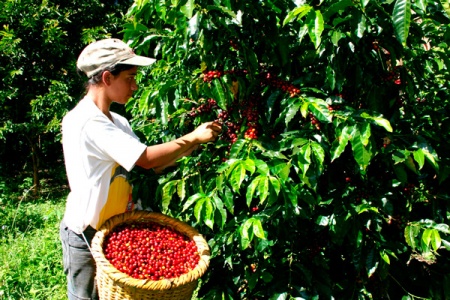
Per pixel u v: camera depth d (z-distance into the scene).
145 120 3.38
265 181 2.06
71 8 8.37
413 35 2.49
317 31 2.05
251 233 2.22
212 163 2.72
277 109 2.61
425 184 2.90
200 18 2.12
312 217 2.60
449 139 2.81
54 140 8.55
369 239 2.56
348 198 2.50
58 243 5.21
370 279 2.85
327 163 2.54
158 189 2.63
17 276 4.37
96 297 2.71
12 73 7.64
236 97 2.66
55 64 8.34
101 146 2.39
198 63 2.95
